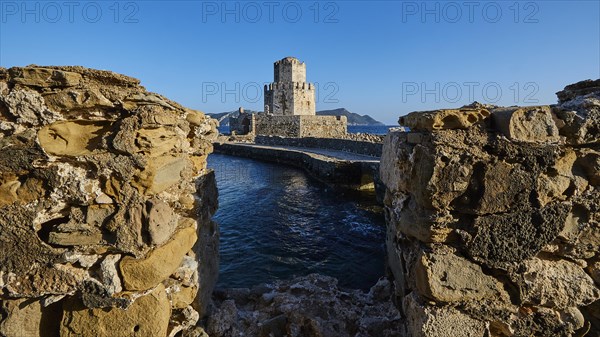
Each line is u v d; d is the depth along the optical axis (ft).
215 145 172.55
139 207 9.95
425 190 10.87
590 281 11.32
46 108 9.48
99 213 9.88
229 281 30.94
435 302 11.18
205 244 15.20
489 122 11.02
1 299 9.98
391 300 17.12
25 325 9.96
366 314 16.84
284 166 116.06
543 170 10.78
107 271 9.66
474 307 11.00
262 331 14.80
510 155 10.57
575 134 11.05
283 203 64.69
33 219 9.57
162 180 10.84
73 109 9.79
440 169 10.63
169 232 10.72
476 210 10.71
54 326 10.45
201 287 14.14
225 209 59.16
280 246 40.27
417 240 12.08
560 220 11.13
